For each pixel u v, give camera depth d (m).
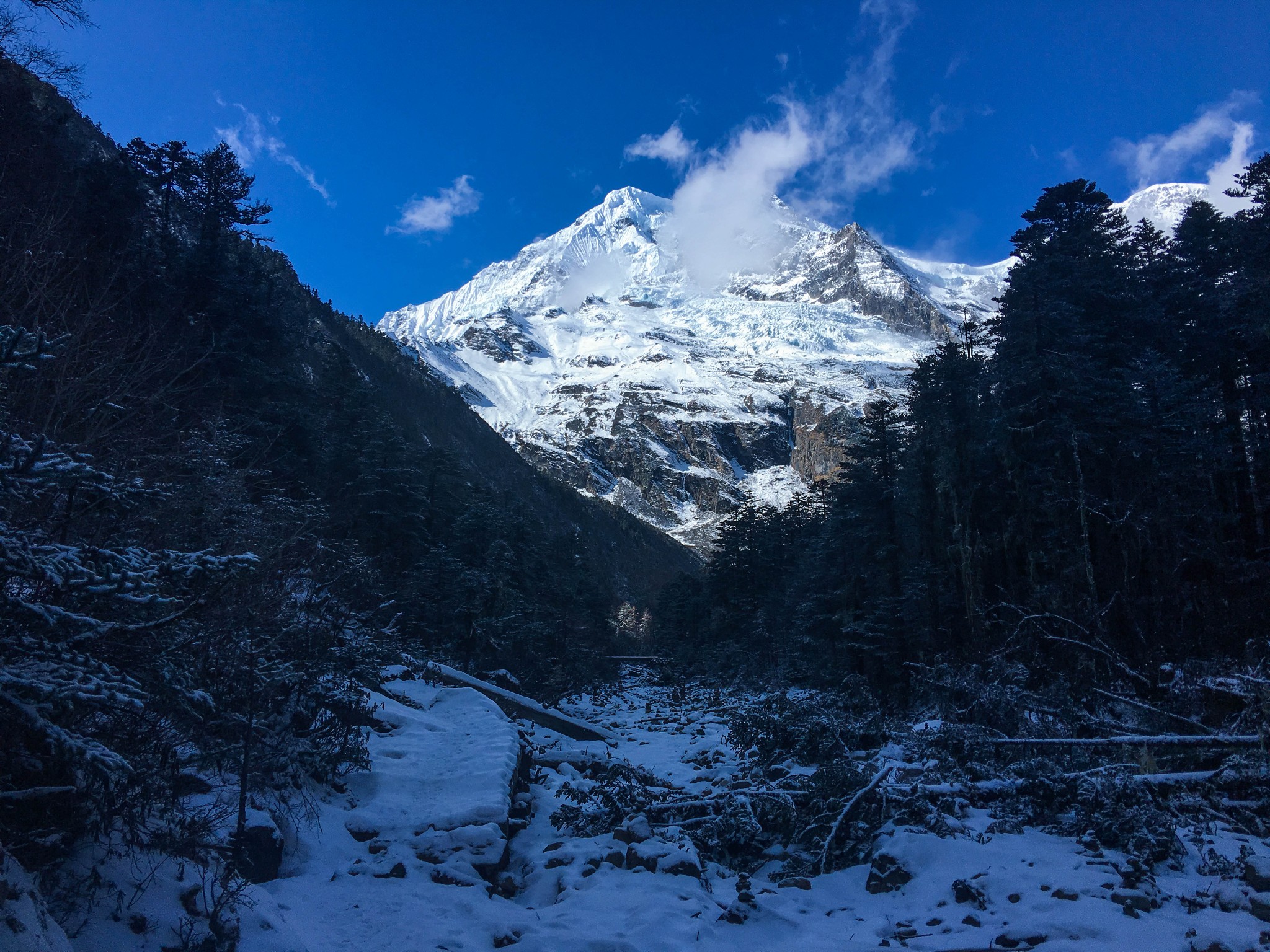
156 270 22.86
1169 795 8.36
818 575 30.16
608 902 6.66
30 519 4.84
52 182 14.05
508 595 28.00
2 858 3.63
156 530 6.61
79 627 4.10
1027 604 19.16
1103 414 21.28
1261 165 24.25
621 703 31.19
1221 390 25.92
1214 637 15.98
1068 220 28.36
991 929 5.65
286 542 8.34
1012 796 8.70
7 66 10.49
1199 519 21.25
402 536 28.30
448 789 9.36
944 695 14.27
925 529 24.61
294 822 7.59
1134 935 5.21
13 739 4.16
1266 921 5.32
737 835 8.31
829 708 12.62
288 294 34.41
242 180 32.59
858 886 7.11
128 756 4.72
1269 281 23.14
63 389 6.44
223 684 6.30
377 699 13.38
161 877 5.09
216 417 12.42
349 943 5.70
